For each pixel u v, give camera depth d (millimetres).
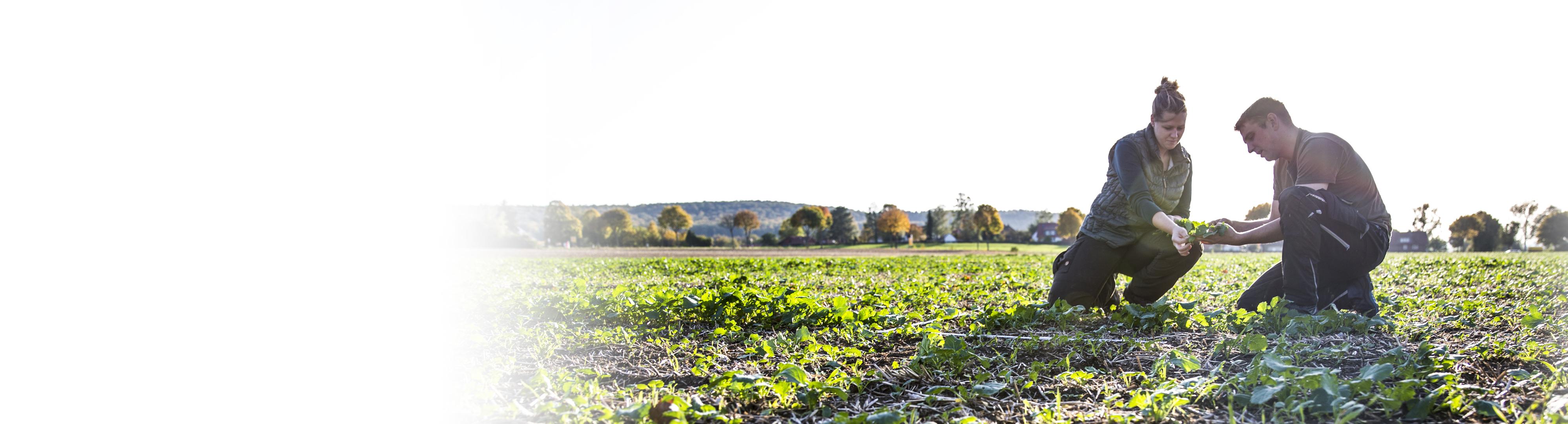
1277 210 4590
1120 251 4520
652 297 5480
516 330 4637
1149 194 4238
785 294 5086
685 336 4430
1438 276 9227
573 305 5477
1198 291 7168
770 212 172750
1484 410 2301
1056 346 3566
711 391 2832
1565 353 2994
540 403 2715
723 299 4969
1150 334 3943
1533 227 69250
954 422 2379
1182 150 4473
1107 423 2350
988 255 28812
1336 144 4027
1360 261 4055
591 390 2791
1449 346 3350
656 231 99250
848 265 16109
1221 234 4129
